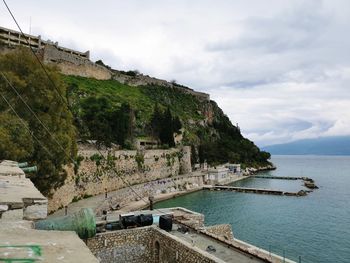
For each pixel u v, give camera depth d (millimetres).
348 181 138375
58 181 42312
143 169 90750
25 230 6309
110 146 87125
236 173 140875
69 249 5102
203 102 184750
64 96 40531
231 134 183250
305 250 43906
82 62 133000
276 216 64375
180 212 30578
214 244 22266
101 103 105562
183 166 115750
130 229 23266
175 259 20812
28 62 38625
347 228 55219
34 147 35562
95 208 50094
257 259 19578
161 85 174000
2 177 15406
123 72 171750
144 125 119062
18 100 35875
